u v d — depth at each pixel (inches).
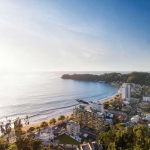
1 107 6717.5
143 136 2199.8
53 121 4675.2
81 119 4522.6
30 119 5502.0
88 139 3575.3
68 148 2930.6
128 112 5920.3
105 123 4402.1
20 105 7150.6
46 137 3314.5
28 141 2208.4
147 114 5182.1
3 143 2276.1
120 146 2180.1
